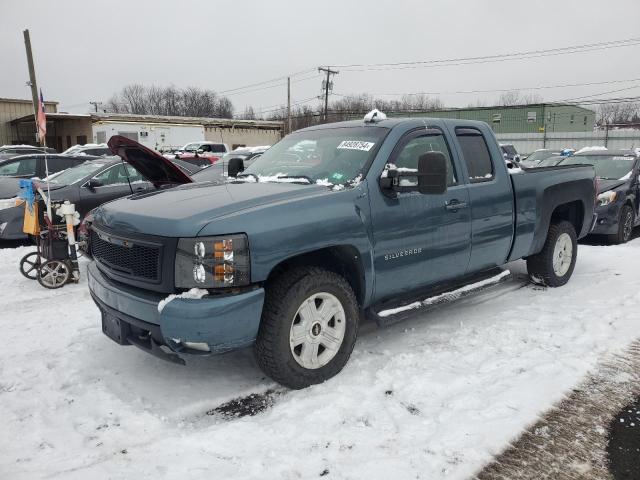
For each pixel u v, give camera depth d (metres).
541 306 5.32
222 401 3.59
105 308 3.76
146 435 3.19
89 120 36.94
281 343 3.48
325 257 3.95
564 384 3.65
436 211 4.36
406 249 4.18
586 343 4.32
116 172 9.34
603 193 9.16
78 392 3.75
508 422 3.19
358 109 61.91
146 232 3.40
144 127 31.62
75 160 11.79
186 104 96.44
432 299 4.49
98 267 4.04
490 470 2.78
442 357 4.13
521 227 5.25
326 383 3.74
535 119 55.91
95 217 4.07
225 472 2.78
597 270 6.77
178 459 2.91
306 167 4.43
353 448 2.97
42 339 4.74
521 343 4.38
